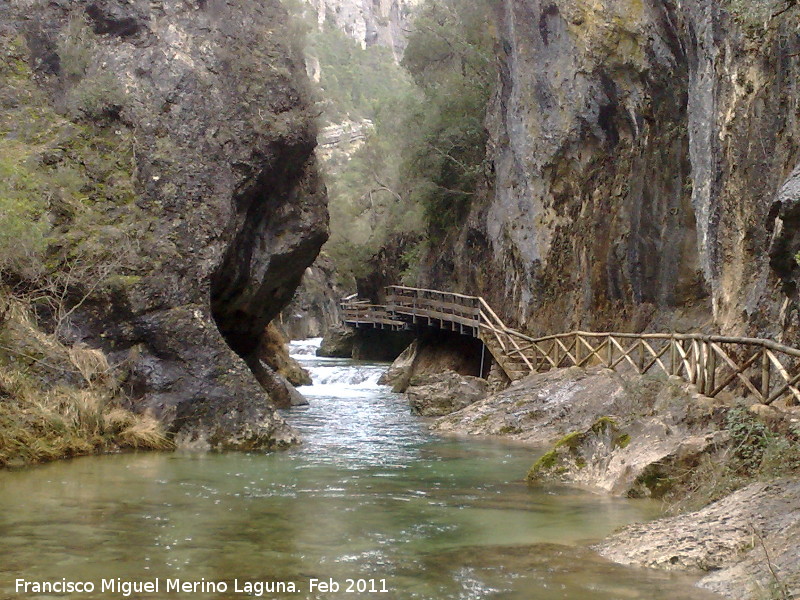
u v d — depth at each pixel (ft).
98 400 38.88
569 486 30.60
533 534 22.44
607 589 17.22
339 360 144.15
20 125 45.19
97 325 41.47
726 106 41.09
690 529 20.58
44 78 47.39
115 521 23.26
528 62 74.18
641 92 63.16
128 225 44.01
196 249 45.57
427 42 109.29
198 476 31.86
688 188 59.16
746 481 24.34
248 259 56.39
